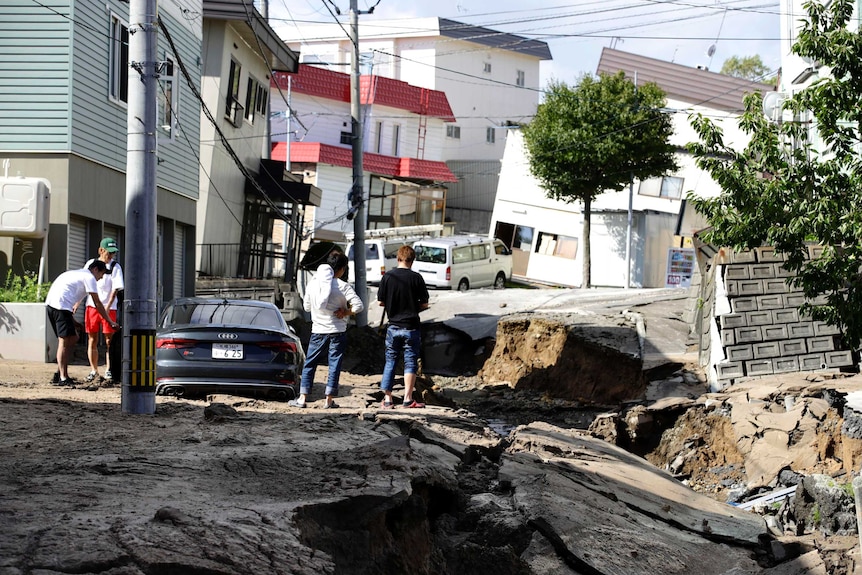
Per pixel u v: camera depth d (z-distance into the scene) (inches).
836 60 504.4
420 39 2763.3
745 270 741.3
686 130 2110.0
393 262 1621.6
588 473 419.2
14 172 745.6
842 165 512.4
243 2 1206.3
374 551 248.2
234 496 259.1
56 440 354.0
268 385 537.3
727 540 390.6
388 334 533.0
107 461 301.6
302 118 2224.4
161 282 996.6
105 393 526.6
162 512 214.2
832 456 559.2
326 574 199.3
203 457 322.7
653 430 700.7
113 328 560.1
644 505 394.9
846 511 435.8
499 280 1744.6
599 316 1132.5
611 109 1807.3
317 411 495.8
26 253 735.1
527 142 1893.5
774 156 524.7
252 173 1402.6
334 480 275.6
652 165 1860.2
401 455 311.9
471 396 1024.9
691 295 1053.8
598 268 2058.3
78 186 765.9
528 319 1139.9
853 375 697.6
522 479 363.6
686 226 1966.0
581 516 337.7
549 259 2119.8
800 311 543.5
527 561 303.0
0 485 252.8
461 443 413.7
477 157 2834.6
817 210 497.7
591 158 1814.7
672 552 343.0
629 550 323.9
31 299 696.4
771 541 400.8
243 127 1357.0
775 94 767.7
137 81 467.5
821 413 583.5
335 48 2856.8
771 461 572.4
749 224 522.3
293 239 1384.1
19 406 446.0
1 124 745.0
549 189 1913.1
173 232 1007.0
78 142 760.3
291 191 1391.5
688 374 871.1
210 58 1225.4
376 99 2273.6
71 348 553.6
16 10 741.9
